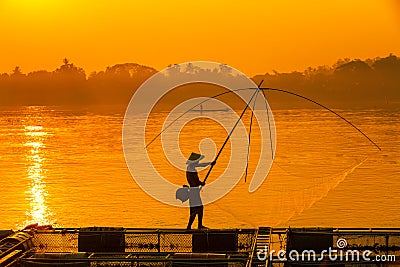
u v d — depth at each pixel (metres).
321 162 64.94
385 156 76.94
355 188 48.16
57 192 59.94
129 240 24.50
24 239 23.50
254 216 30.36
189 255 21.86
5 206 53.00
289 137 113.81
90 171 78.38
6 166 87.69
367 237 23.34
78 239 24.38
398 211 42.38
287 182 38.66
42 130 170.62
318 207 41.03
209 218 35.78
